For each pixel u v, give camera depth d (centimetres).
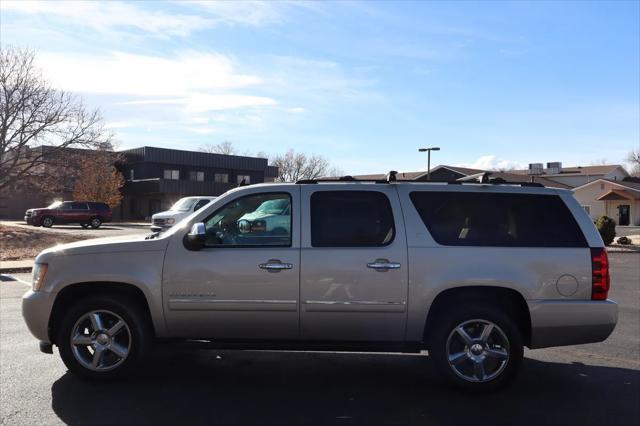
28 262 1692
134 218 5669
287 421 441
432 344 512
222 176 6019
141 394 499
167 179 5200
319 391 517
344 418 450
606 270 516
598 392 520
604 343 723
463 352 509
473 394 509
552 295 509
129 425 427
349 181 548
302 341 522
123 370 520
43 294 520
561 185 6309
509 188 538
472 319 507
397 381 551
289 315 511
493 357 505
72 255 523
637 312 962
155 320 517
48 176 2784
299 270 508
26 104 2633
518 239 520
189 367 591
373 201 528
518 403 489
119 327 522
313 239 517
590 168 7088
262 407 472
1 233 2533
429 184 540
